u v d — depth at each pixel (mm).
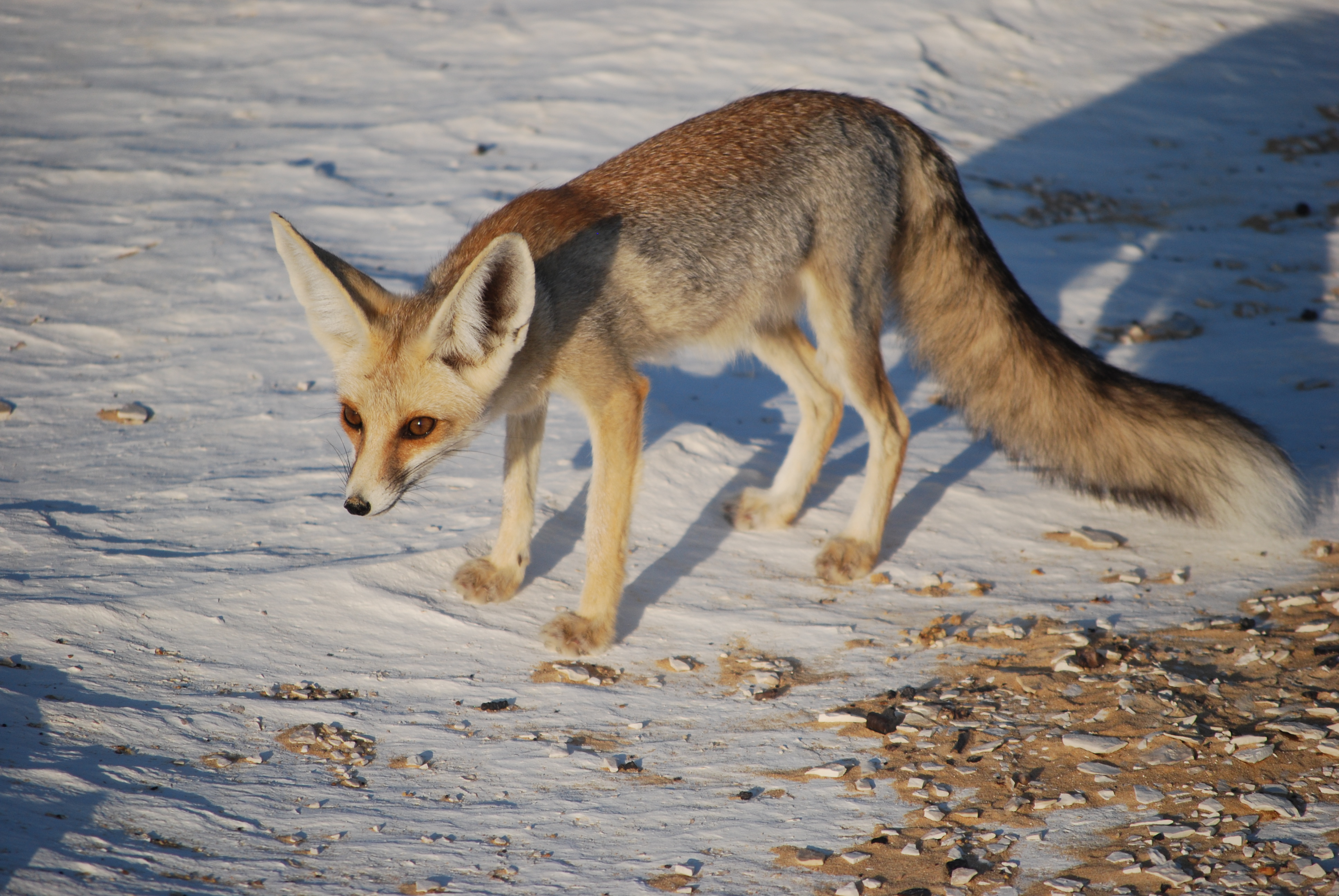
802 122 9227
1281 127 24703
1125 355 13719
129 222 16172
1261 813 5645
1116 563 9211
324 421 10992
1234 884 5047
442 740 6582
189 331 12953
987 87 25641
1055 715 6777
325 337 7551
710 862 5359
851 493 10648
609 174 8758
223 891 4824
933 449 11688
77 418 10844
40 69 23859
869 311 9461
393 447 7301
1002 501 10398
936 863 5355
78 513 8969
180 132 20500
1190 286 16219
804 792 6074
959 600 8602
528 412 8297
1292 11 32750
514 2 29266
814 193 9070
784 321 9734
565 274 7934
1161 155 22828
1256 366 13188
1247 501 9406
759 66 24922
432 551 8672
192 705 6633
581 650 7723
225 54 25469
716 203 8648
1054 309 15234
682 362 13797
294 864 5160
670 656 7801
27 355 12102
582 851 5457
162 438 10523
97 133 20266
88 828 5180
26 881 4582
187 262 14836
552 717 6941
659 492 10117
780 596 8711
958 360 10078
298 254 7352
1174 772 6059
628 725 6875
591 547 7953
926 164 9867
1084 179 21188
